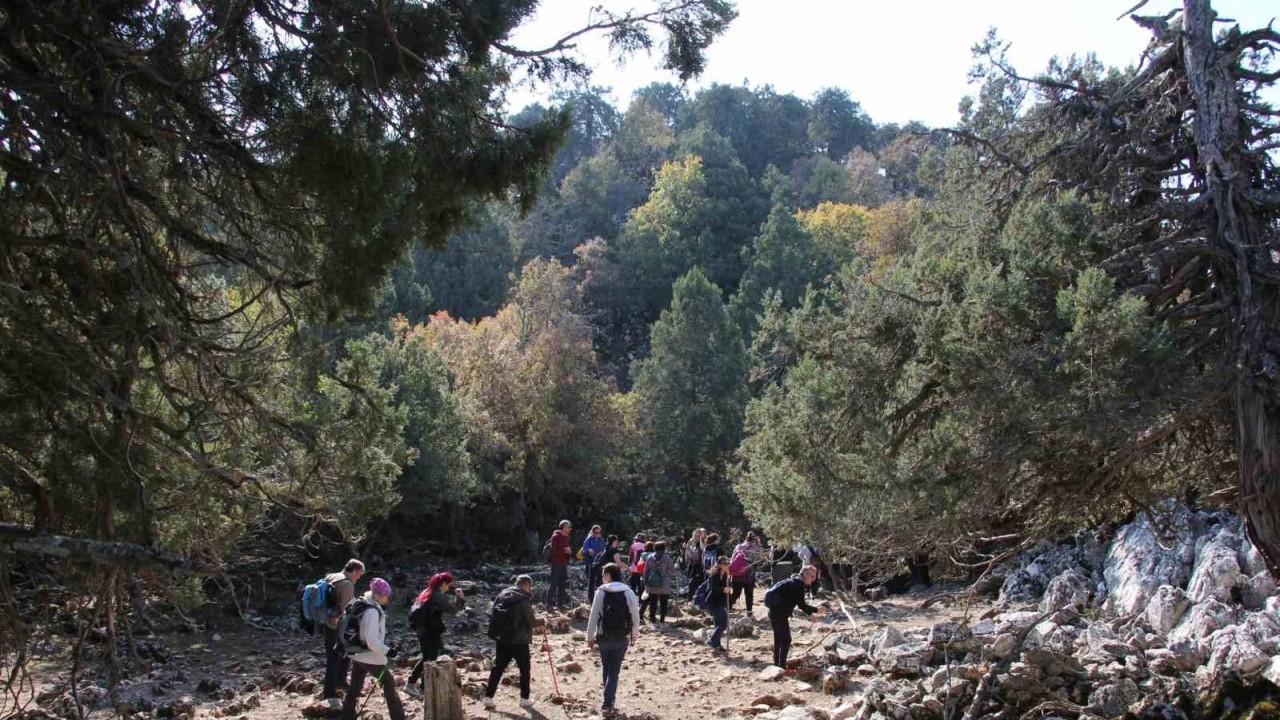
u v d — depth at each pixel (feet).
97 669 36.45
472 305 250.98
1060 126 39.24
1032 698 35.40
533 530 143.13
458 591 76.02
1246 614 42.16
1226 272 30.66
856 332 34.99
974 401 28.17
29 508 22.71
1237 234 30.60
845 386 33.63
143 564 18.94
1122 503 38.17
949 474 29.89
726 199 307.58
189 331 22.74
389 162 23.00
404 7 23.84
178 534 24.52
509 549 132.46
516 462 135.13
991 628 43.86
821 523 32.50
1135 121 35.27
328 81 23.31
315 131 22.54
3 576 20.98
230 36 22.76
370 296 26.07
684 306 153.38
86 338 22.02
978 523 30.83
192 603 27.71
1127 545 53.98
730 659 51.06
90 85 21.62
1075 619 48.11
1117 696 34.22
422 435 101.04
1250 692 32.09
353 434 26.27
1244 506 29.17
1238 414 28.12
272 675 48.29
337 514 26.18
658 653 53.06
